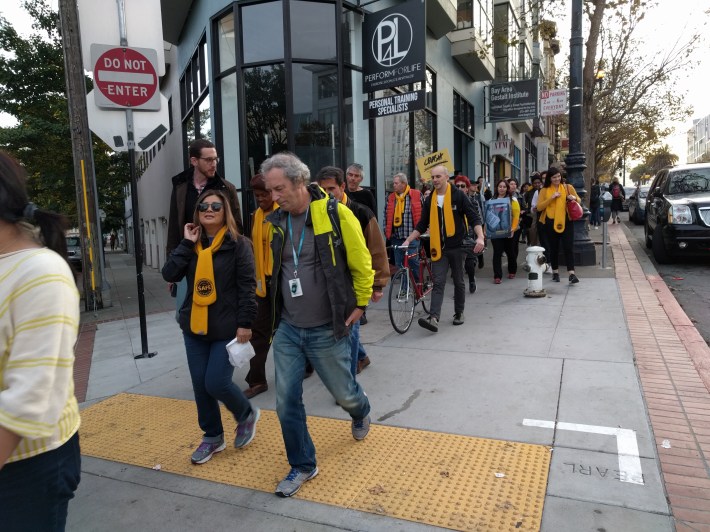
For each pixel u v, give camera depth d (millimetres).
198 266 3133
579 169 10109
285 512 2756
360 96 10758
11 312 1390
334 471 3109
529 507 2658
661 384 4109
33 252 1456
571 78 10219
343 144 10211
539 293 7332
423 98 9328
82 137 9047
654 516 2549
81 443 3727
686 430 3371
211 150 3926
